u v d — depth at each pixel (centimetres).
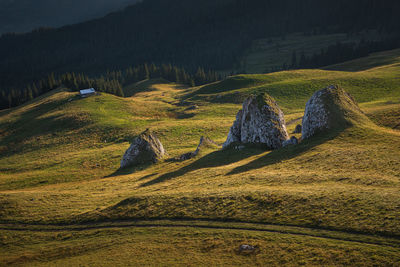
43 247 2420
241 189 2727
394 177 2347
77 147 7919
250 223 2166
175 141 7562
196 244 2030
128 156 5472
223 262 1780
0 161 7431
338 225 1889
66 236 2556
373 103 7250
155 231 2320
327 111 4028
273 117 4575
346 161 2891
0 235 2747
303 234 1897
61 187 4459
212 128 8512
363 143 3303
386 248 1602
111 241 2289
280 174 2942
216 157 4481
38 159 7169
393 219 1789
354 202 2059
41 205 3391
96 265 1959
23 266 2125
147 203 2827
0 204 3428
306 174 2784
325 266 1570
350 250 1645
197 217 2406
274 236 1941
